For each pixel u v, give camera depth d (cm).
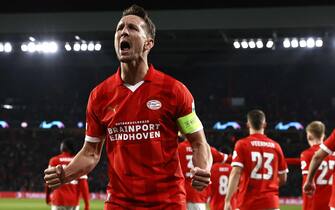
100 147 608
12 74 7556
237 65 6675
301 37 4388
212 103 7312
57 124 6844
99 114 583
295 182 5903
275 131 6475
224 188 1519
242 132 6525
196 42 5325
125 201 566
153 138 560
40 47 4672
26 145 6812
